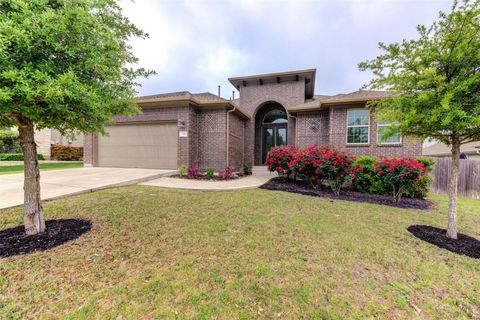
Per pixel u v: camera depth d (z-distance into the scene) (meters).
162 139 11.06
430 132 3.80
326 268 2.67
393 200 6.62
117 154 11.80
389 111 4.00
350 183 7.60
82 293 2.15
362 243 3.40
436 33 3.55
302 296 2.17
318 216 4.69
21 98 2.33
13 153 15.66
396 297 2.20
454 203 3.74
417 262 2.87
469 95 3.12
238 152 13.32
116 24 3.31
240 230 3.78
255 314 1.94
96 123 3.60
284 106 14.44
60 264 2.61
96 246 3.07
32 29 2.21
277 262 2.77
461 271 2.69
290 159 8.73
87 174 9.16
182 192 6.67
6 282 2.27
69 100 2.64
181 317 1.89
